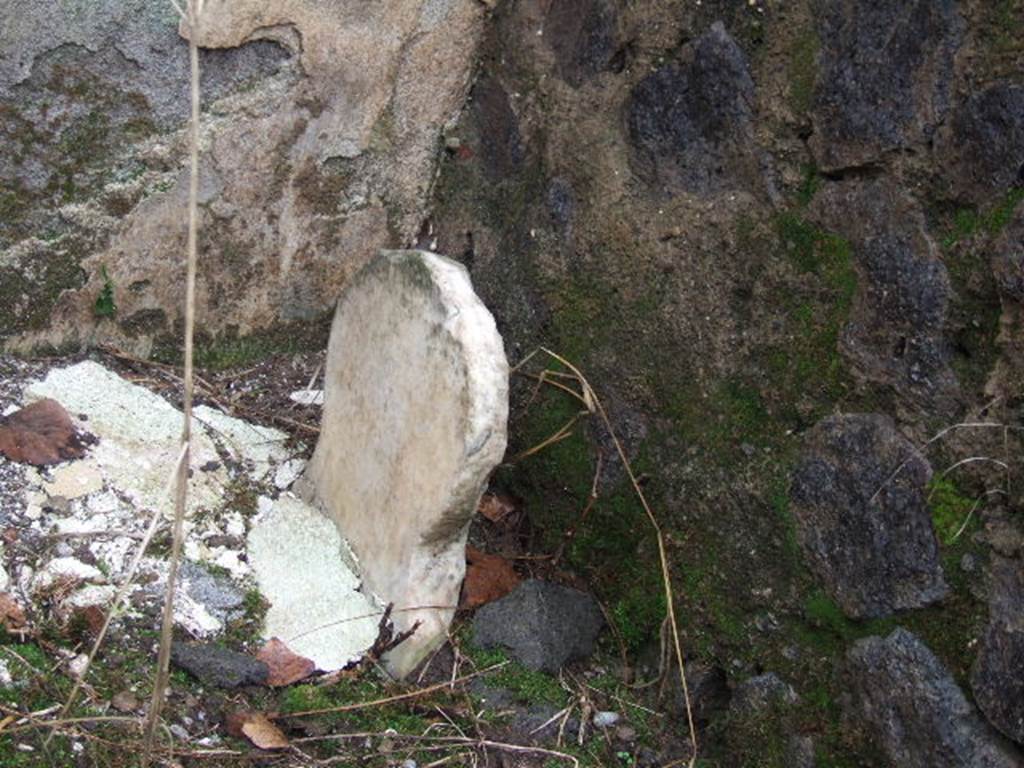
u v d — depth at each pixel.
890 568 1.36
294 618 1.54
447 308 1.45
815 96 1.44
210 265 1.77
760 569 1.47
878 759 1.36
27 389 1.66
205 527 1.60
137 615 1.49
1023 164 1.29
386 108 1.79
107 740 1.36
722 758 1.49
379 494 1.55
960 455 1.32
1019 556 1.27
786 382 1.45
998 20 1.31
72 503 1.56
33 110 1.64
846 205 1.42
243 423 1.73
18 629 1.44
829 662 1.41
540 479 1.68
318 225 1.81
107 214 1.70
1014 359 1.29
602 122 1.64
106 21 1.63
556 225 1.67
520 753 1.46
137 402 1.69
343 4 1.72
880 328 1.38
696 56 1.54
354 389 1.60
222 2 1.67
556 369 1.66
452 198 1.84
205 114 1.71
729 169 1.52
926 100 1.35
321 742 1.43
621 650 1.59
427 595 1.51
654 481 1.57
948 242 1.34
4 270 1.67
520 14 1.75
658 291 1.57
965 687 1.30
